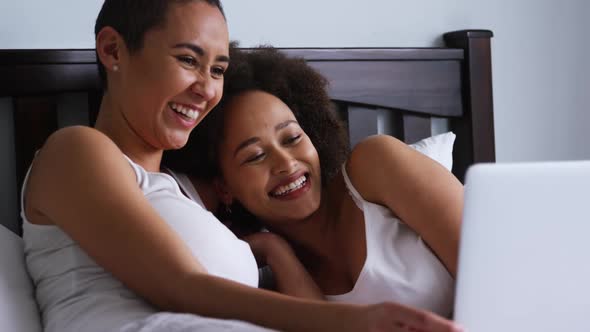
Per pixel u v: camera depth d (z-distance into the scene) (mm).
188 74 1188
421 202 1203
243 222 1460
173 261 980
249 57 1413
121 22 1188
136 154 1234
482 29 2074
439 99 1946
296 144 1309
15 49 1426
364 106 1831
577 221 806
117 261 1003
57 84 1428
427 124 1940
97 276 1065
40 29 1516
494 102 2186
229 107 1323
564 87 2324
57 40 1537
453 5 2090
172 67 1175
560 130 2320
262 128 1297
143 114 1197
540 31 2271
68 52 1436
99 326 980
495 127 2191
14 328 1045
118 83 1214
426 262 1205
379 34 1967
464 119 2006
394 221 1245
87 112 1536
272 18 1807
